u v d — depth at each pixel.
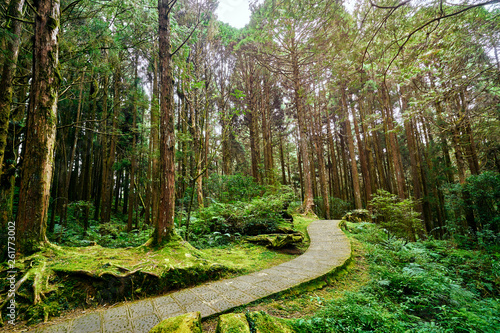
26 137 3.98
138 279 3.62
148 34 7.29
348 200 21.91
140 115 14.53
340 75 4.86
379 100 14.45
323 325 2.45
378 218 13.27
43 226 3.97
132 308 3.12
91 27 6.02
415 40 4.43
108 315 2.93
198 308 3.06
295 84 13.12
